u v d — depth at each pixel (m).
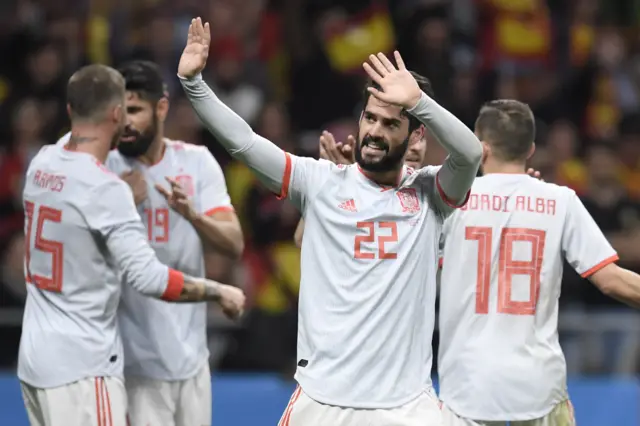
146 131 21.94
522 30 46.62
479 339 20.03
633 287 19.81
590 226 20.19
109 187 19.72
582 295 33.62
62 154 20.08
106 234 19.64
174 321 22.25
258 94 42.53
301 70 43.84
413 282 17.59
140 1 44.56
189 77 17.20
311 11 45.50
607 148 38.19
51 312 19.89
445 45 42.41
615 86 46.97
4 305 31.67
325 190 17.73
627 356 30.66
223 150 39.06
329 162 18.09
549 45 46.88
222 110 17.39
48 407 19.66
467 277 20.11
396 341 17.47
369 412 17.38
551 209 20.20
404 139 17.44
